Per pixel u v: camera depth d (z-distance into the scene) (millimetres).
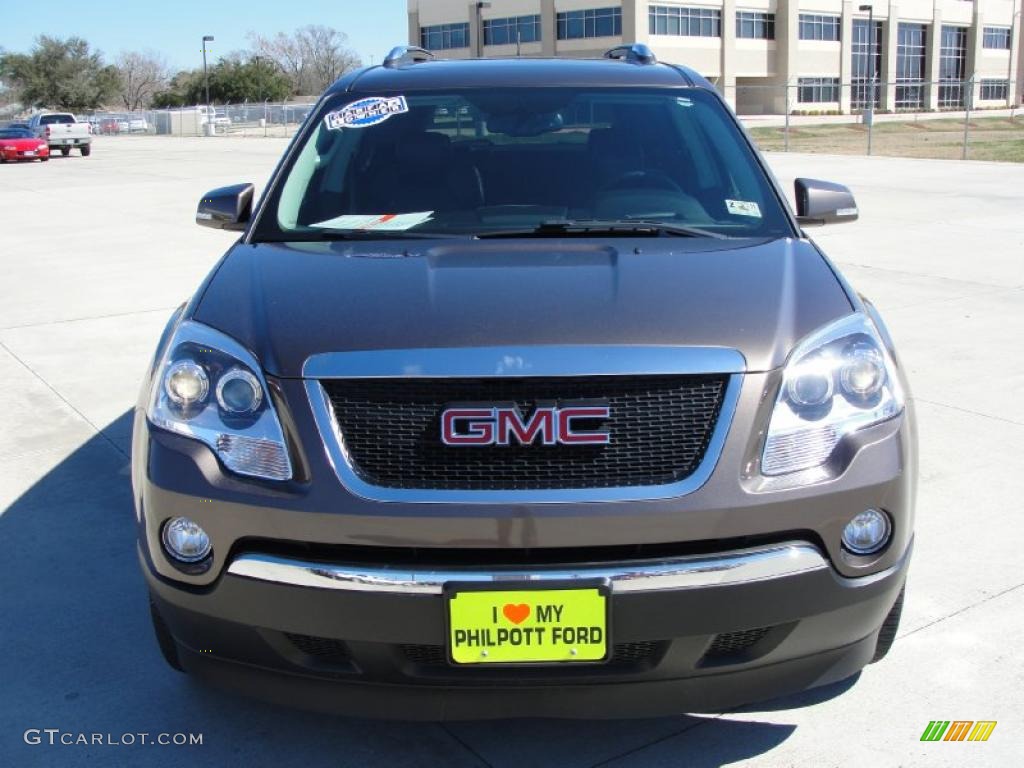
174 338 2633
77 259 10938
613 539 2219
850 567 2344
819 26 66438
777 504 2260
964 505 4129
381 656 2275
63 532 4051
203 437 2387
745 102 66312
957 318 7270
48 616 3395
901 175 18391
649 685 2303
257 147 38781
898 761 2602
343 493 2252
